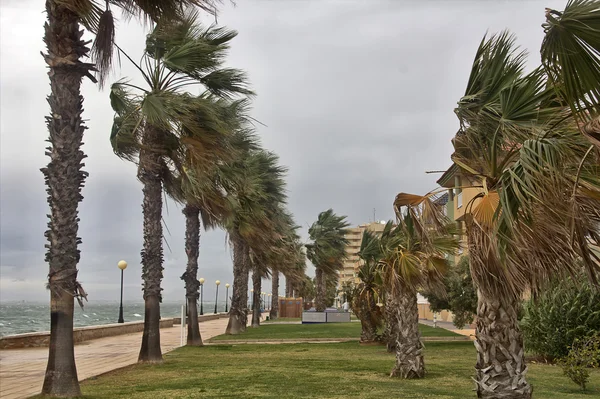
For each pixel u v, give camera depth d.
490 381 6.66
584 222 4.88
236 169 20.09
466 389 10.12
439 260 11.56
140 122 14.51
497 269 6.02
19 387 10.92
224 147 14.34
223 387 10.46
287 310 63.19
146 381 11.47
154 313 15.23
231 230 27.66
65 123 9.20
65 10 9.23
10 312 123.81
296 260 50.19
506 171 5.44
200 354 18.16
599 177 4.89
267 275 41.94
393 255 12.20
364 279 22.09
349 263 98.50
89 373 12.93
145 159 15.06
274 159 31.44
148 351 15.08
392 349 18.69
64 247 9.06
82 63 9.31
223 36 14.75
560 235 4.95
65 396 8.88
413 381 11.38
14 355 18.22
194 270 22.08
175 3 8.90
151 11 9.01
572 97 3.91
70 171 9.16
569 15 3.59
